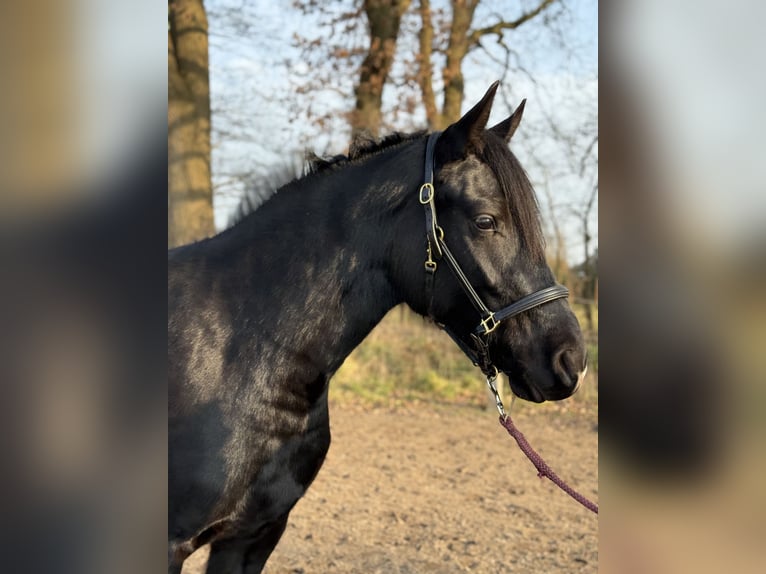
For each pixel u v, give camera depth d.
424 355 10.11
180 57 11.05
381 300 2.35
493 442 7.34
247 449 2.19
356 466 6.40
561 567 4.19
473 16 11.77
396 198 2.31
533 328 2.20
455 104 11.74
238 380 2.20
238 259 2.34
